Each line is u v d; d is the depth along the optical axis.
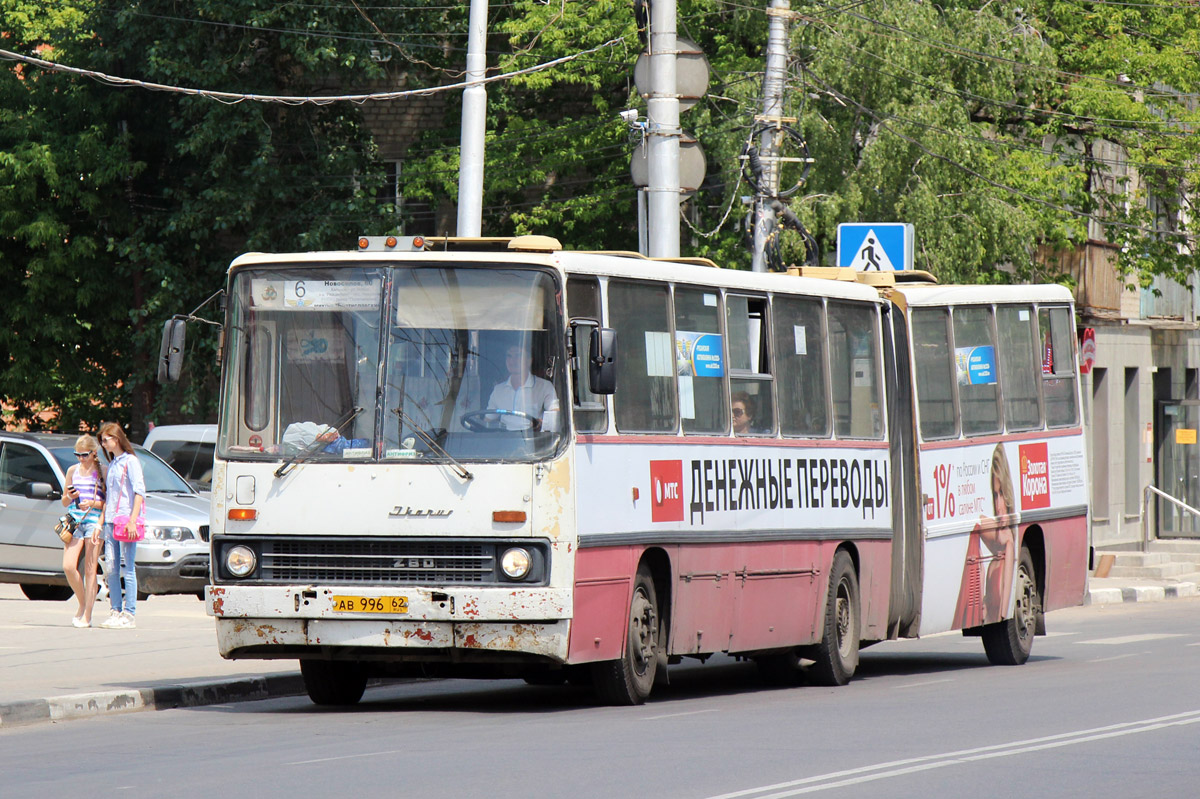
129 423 108.81
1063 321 57.41
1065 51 98.81
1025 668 51.22
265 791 25.70
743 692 43.28
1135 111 97.69
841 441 45.94
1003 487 53.16
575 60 93.12
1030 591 54.47
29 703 35.78
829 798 24.98
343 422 35.50
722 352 41.22
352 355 35.75
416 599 34.44
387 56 99.75
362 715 36.69
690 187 58.41
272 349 36.12
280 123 100.88
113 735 33.66
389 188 107.19
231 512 35.62
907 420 49.03
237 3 95.38
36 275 97.62
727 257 89.25
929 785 26.36
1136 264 106.06
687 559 39.06
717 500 40.31
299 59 95.94
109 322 101.38
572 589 34.69
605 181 100.31
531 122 100.38
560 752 29.89
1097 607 80.88
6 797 25.59
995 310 53.66
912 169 83.50
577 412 35.44
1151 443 120.62
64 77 99.69
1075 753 30.19
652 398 38.31
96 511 53.56
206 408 101.81
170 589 61.03
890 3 83.50
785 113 81.94
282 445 35.72
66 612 58.31
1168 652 55.56
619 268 37.47
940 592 49.84
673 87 56.75
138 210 101.56
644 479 37.56
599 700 37.84
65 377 102.56
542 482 34.62
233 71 97.81
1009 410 53.97
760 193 68.44
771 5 68.94
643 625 37.97
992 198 85.56
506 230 105.50
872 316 48.06
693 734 32.66
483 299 35.62
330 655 35.28
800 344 44.59
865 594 46.94
